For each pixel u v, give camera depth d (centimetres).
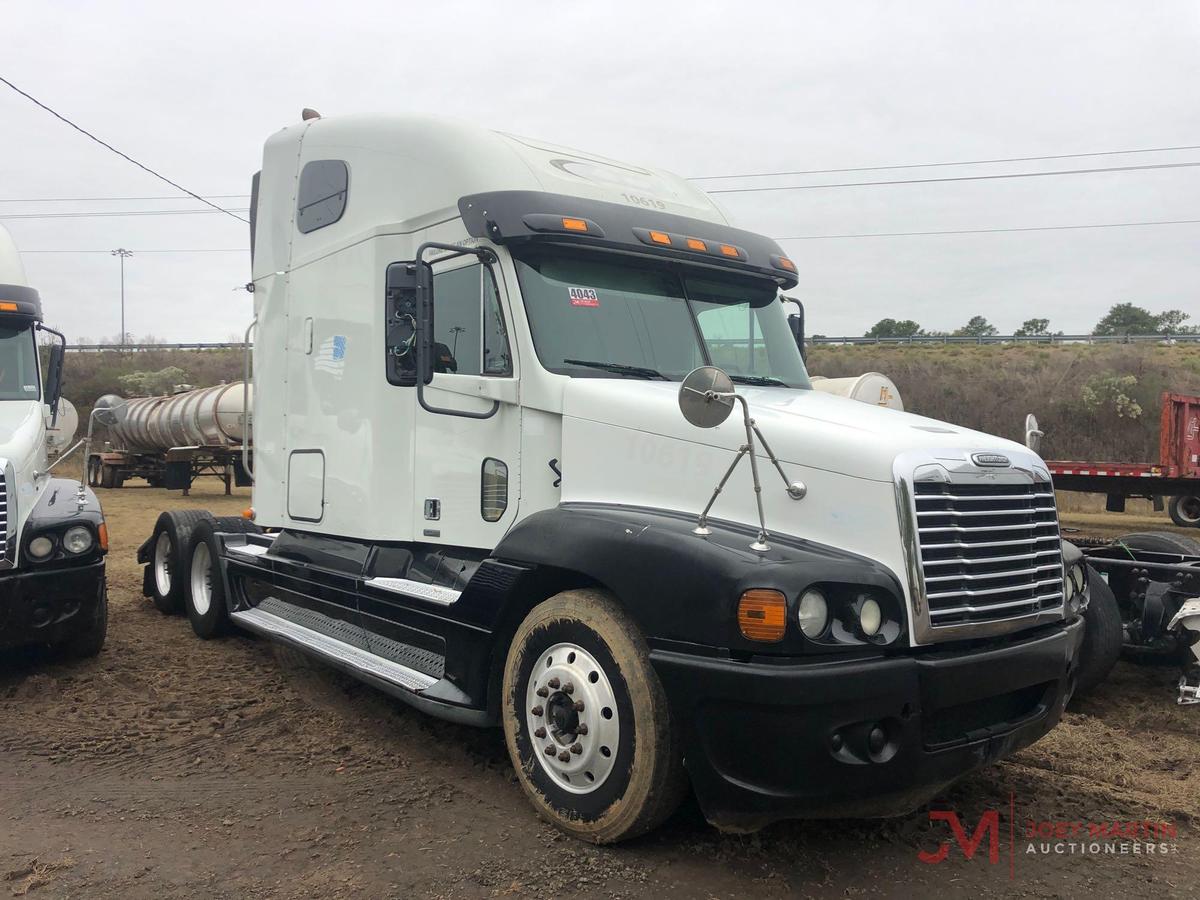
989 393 3697
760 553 348
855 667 331
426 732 532
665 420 412
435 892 348
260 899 342
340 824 407
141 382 3784
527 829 403
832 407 444
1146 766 498
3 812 421
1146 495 1731
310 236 626
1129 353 3894
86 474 673
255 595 705
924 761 346
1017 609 382
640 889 352
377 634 536
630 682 365
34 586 599
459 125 525
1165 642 620
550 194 482
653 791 362
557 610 399
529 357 457
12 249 746
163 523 848
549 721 401
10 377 711
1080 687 600
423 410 520
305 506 620
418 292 474
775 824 411
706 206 589
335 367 590
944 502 362
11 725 540
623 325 489
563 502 444
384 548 554
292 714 565
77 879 357
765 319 559
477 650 436
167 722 548
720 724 341
